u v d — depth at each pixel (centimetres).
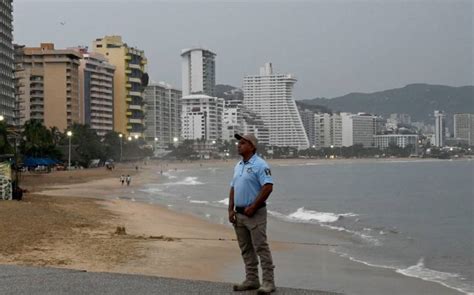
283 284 1527
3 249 1647
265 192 671
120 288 670
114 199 4644
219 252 1919
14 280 716
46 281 709
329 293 667
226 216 3500
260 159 690
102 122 17725
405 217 3919
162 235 2330
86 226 2381
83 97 16950
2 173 3303
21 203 3155
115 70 18575
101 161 14388
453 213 4250
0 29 11325
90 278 728
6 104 11700
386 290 1483
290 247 2267
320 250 2203
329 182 9456
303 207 4694
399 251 2230
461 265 1908
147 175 10925
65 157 12231
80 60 16962
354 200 5603
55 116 15638
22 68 14000
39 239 1880
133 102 19100
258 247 677
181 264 1652
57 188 6209
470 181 9538
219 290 674
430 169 16150
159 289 666
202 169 15812
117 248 1808
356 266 1841
